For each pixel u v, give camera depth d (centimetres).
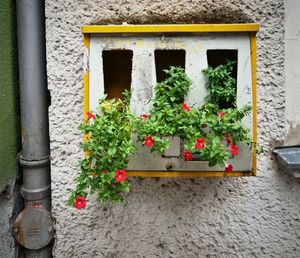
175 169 115
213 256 137
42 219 136
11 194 136
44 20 135
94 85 115
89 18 128
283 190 132
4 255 138
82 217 137
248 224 134
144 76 114
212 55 132
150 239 137
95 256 139
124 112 112
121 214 136
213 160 104
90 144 107
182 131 108
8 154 134
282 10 124
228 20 126
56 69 130
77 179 112
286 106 129
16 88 137
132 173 117
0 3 126
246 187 132
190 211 135
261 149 120
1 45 128
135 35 113
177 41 113
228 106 125
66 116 132
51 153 134
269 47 126
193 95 114
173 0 125
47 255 142
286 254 135
